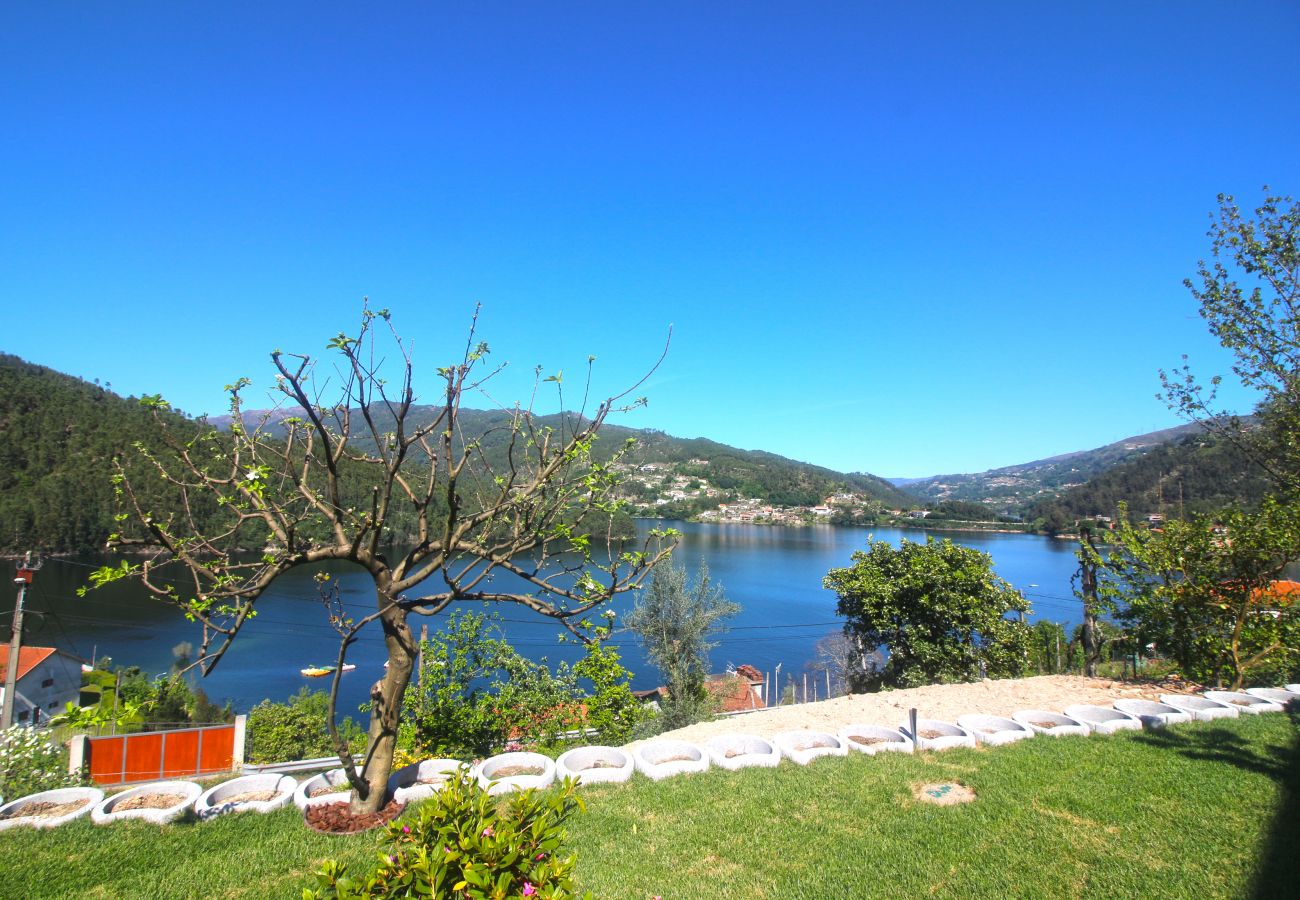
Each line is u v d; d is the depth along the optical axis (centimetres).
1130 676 1302
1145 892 439
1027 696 1027
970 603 1433
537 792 628
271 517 532
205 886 464
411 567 598
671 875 482
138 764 976
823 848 519
